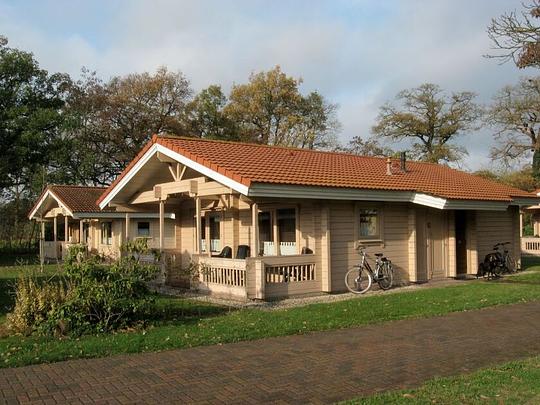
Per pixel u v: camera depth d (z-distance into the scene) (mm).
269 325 9172
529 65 14875
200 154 13500
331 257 13977
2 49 34781
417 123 55250
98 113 42688
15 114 32906
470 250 17953
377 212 15203
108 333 8570
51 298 8984
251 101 52031
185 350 7547
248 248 15562
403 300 12102
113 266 9336
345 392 5711
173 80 45906
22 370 6523
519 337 8344
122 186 16625
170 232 25953
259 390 5773
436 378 6102
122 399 5484
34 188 37094
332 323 9391
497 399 5293
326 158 17375
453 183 18125
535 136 44656
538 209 31828
